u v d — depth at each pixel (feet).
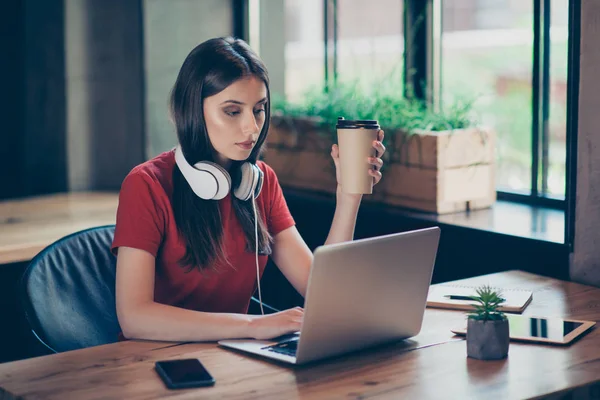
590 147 7.39
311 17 12.01
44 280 7.04
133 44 12.29
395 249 5.39
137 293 6.01
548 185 9.56
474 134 9.39
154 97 12.28
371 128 5.96
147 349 5.65
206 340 5.80
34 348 6.74
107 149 12.76
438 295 6.83
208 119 6.23
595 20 7.24
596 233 7.41
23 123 12.66
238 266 6.74
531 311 6.57
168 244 6.41
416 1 10.54
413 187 9.54
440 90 10.61
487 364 5.30
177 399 4.72
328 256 5.00
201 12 12.42
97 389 4.90
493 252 8.35
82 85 12.50
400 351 5.56
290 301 11.04
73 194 12.42
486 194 9.55
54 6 12.30
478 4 10.00
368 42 11.17
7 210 11.22
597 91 7.29
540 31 9.27
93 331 7.10
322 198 10.48
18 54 12.53
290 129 11.06
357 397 4.74
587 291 7.20
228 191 6.35
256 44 12.61
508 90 9.78
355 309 5.30
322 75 11.93
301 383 4.96
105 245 7.54
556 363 5.31
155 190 6.33
